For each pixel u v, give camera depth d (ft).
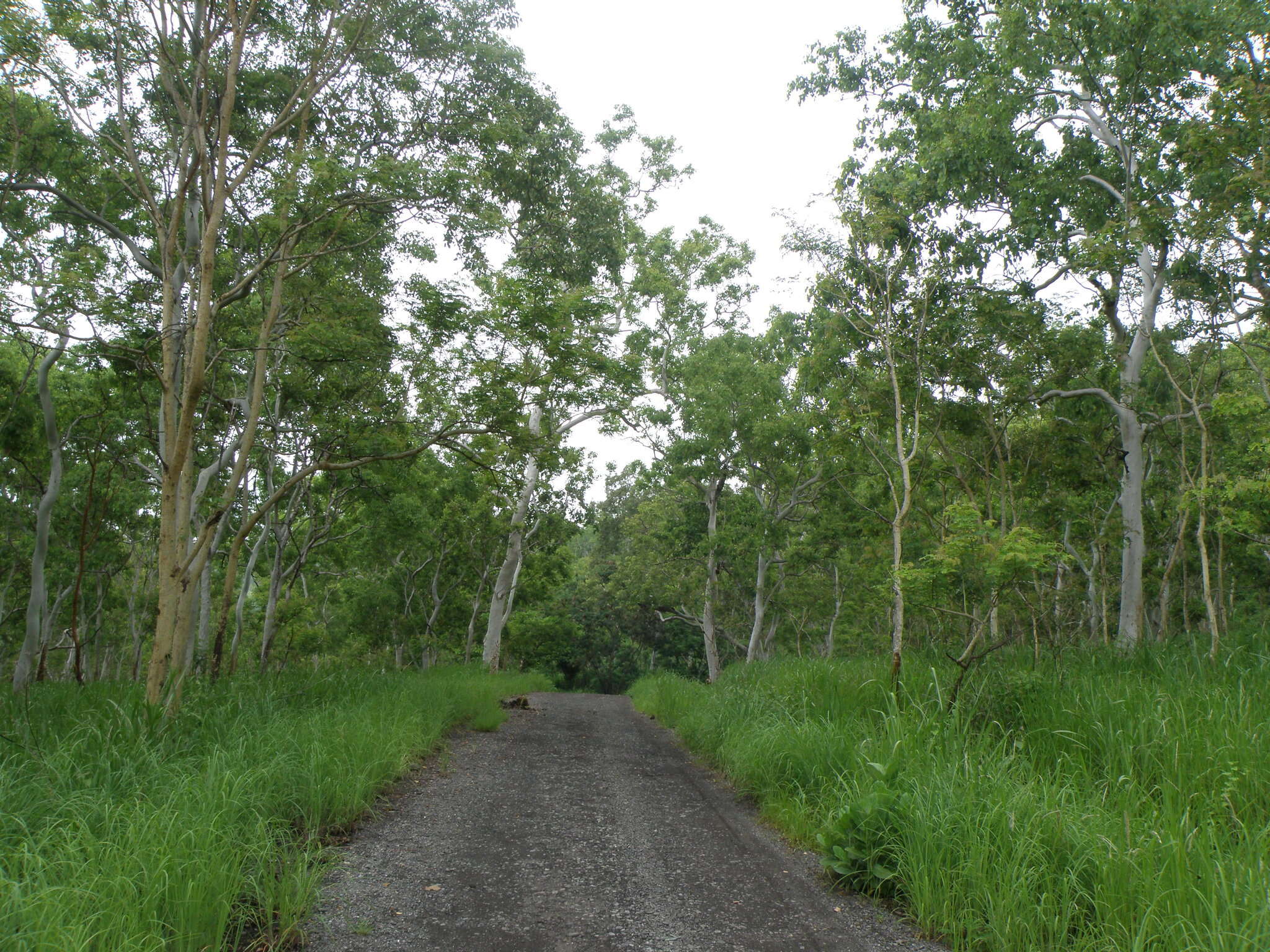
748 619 105.81
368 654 103.19
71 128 38.24
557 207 48.19
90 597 86.02
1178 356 44.60
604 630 179.63
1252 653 31.37
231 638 90.84
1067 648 39.47
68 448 54.19
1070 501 53.93
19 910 11.11
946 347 39.14
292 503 57.77
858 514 71.82
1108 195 47.19
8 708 26.22
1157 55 39.86
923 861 15.79
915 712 25.66
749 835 21.71
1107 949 12.68
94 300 32.68
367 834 20.47
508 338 37.73
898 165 48.85
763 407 75.31
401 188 32.83
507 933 14.10
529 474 86.79
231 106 31.40
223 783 17.53
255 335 42.80
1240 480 33.37
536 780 29.25
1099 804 17.76
